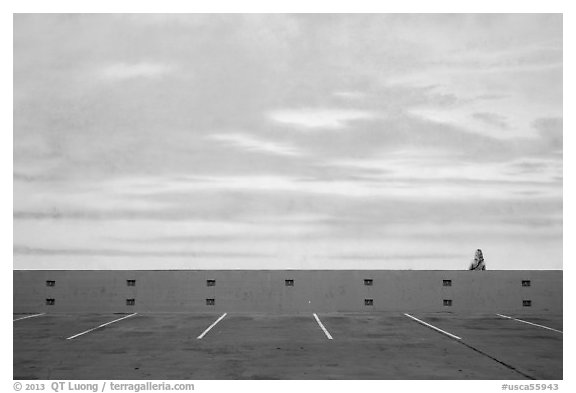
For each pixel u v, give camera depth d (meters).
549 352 13.34
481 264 22.05
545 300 21.16
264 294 21.22
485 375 11.21
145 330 16.64
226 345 14.16
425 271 21.34
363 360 12.38
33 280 21.44
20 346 14.13
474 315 20.58
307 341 14.70
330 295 21.20
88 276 21.44
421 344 14.30
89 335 15.76
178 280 21.34
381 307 21.19
